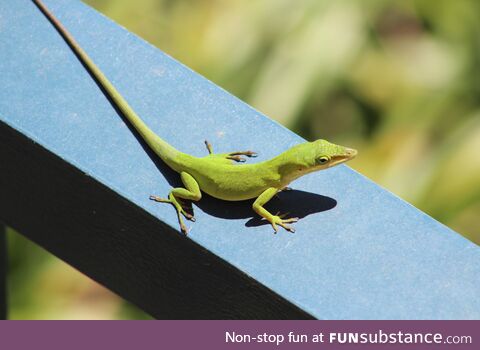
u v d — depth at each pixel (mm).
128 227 6363
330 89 10680
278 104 10469
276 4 10805
